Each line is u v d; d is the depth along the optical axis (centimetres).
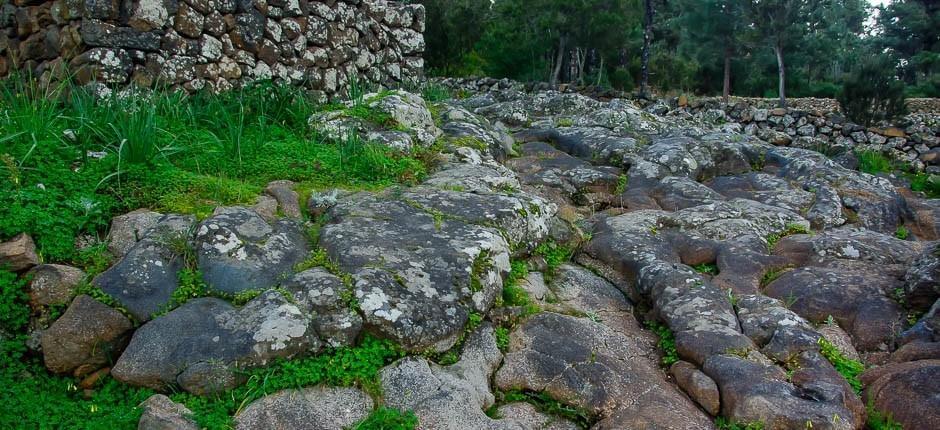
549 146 741
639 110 873
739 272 458
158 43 561
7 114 444
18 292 334
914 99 1839
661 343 388
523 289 406
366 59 786
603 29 1770
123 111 469
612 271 473
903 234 590
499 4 2073
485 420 303
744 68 2623
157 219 377
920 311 396
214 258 353
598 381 333
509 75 1995
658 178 650
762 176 669
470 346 351
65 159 419
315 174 487
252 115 589
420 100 657
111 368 324
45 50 563
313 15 707
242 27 628
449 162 562
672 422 307
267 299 331
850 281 425
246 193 426
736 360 339
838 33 3350
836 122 1172
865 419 319
